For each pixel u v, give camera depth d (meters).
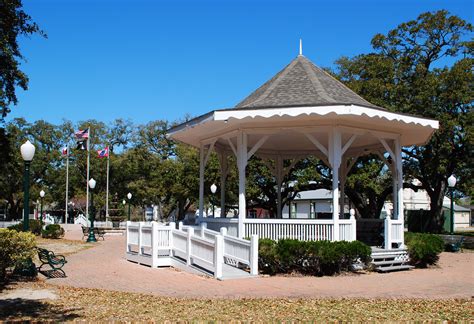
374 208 29.27
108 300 8.73
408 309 7.92
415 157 27.59
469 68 25.19
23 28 16.41
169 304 8.30
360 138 16.20
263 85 16.84
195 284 10.73
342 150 13.53
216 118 13.11
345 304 8.26
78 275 12.23
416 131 15.42
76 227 42.59
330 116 13.02
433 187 29.12
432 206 29.06
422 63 27.48
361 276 12.10
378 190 27.39
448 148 24.97
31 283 10.80
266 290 9.87
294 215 49.78
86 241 25.58
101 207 54.03
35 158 55.19
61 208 60.81
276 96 14.52
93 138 57.12
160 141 51.88
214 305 8.16
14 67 17.00
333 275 12.04
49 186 57.81
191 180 42.78
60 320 6.91
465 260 17.53
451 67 25.69
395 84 26.75
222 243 11.70
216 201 41.53
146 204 56.22
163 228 13.98
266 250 12.02
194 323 6.55
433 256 14.66
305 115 12.86
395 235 14.21
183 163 44.78
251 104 14.16
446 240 22.64
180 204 48.47
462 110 25.38
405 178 30.05
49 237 28.11
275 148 19.42
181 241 13.57
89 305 8.24
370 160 27.00
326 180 28.73
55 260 12.98
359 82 26.88
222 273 11.77
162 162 49.81
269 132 13.92
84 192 54.94
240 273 11.88
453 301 8.73
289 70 16.31
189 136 16.41
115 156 55.44
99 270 13.20
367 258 12.67
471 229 60.22
